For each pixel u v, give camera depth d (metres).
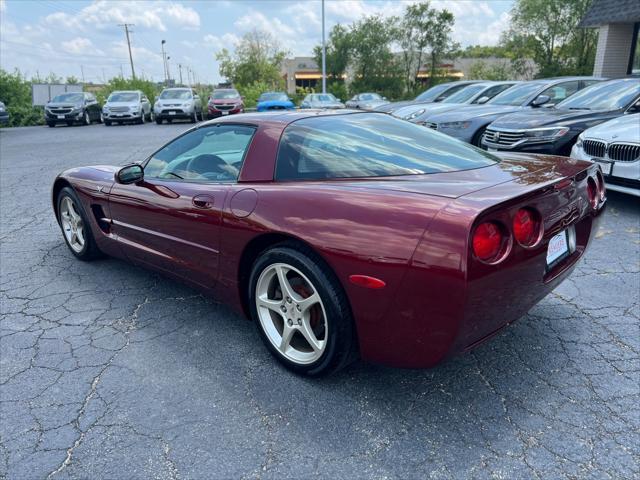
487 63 47.50
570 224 2.31
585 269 3.79
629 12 14.51
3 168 9.68
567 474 1.83
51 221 5.64
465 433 2.06
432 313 1.89
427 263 1.84
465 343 1.96
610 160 5.10
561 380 2.41
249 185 2.58
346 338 2.21
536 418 2.14
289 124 2.70
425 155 2.57
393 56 45.19
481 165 2.53
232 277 2.65
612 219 5.13
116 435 2.10
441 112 9.29
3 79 28.56
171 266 3.11
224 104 22.94
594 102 6.95
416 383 2.42
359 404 2.27
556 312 3.11
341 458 1.94
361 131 2.76
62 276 3.92
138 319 3.16
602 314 3.07
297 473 1.87
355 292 2.05
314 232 2.15
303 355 2.45
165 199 2.98
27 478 1.88
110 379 2.51
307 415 2.20
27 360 2.70
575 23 31.75
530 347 2.71
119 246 3.61
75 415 2.23
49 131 19.84
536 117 6.66
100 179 3.73
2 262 4.26
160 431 2.12
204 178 2.91
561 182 2.18
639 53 15.97
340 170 2.42
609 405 2.21
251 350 2.77
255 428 2.12
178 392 2.39
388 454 1.95
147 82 40.34
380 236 1.97
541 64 34.22
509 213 1.90
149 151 11.58
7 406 2.30
